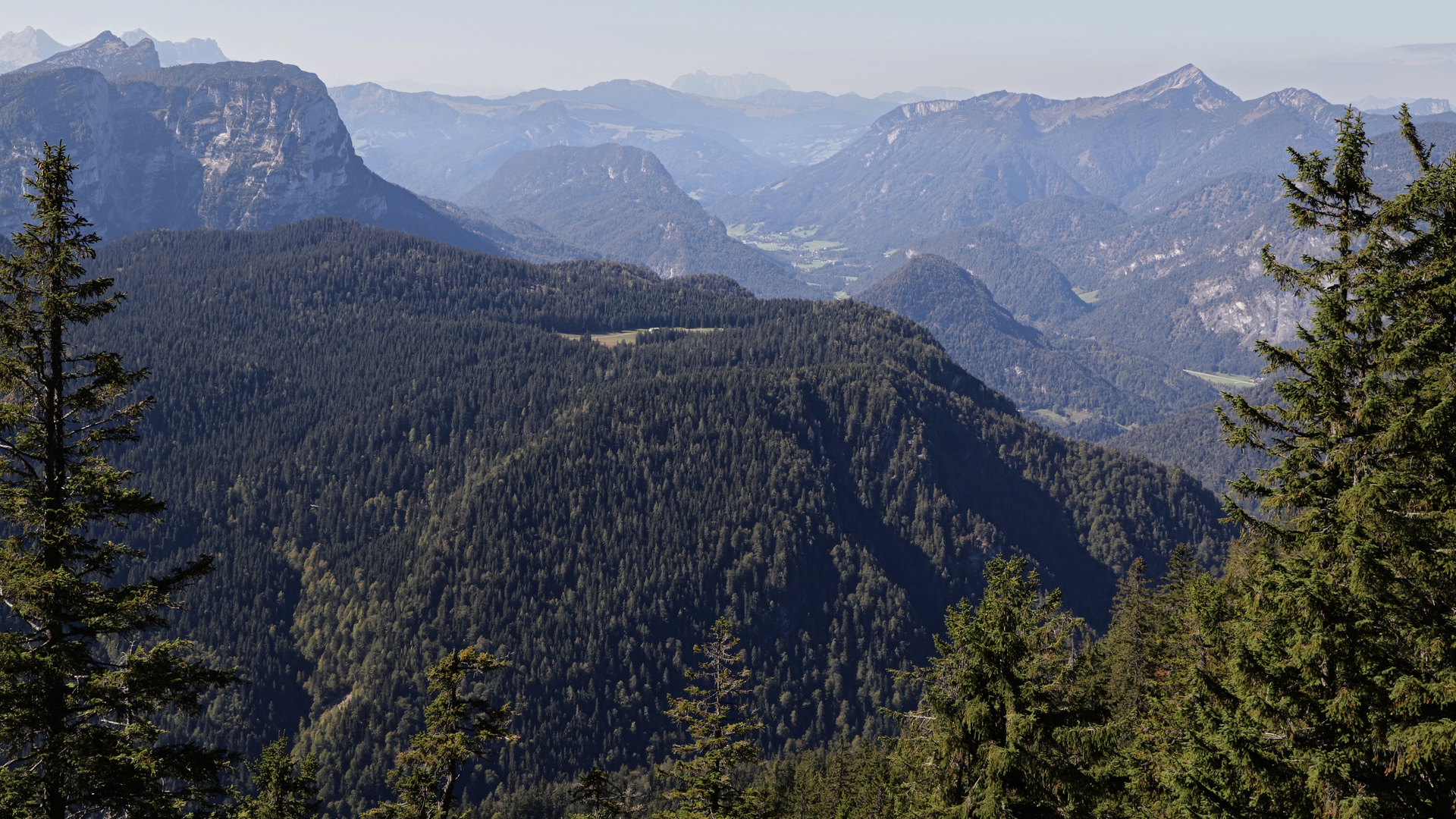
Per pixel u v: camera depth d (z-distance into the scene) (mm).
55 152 28359
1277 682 24281
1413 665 23688
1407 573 24766
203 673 30062
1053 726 29203
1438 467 24812
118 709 28406
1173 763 26297
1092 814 28234
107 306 29359
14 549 28078
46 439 28844
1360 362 26922
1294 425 28891
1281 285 30250
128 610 28734
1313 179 29312
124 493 29578
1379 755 23016
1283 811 24312
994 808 28266
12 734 27000
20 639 26969
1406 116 28781
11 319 27750
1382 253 27391
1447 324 25141
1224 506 29422
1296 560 26156
